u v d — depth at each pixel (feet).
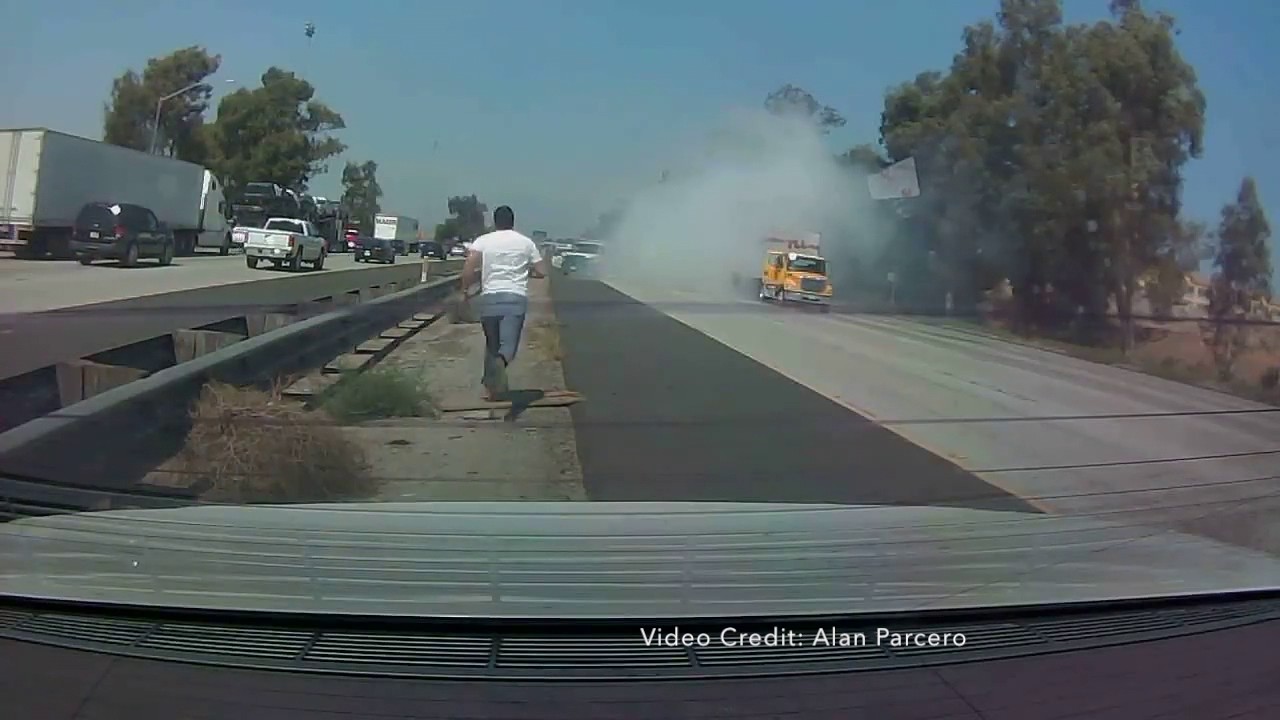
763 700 9.93
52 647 10.52
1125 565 13.28
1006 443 23.04
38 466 16.62
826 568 12.71
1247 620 12.01
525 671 10.23
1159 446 22.03
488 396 25.91
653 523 14.57
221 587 11.44
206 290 44.57
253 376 24.32
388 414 23.86
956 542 13.99
